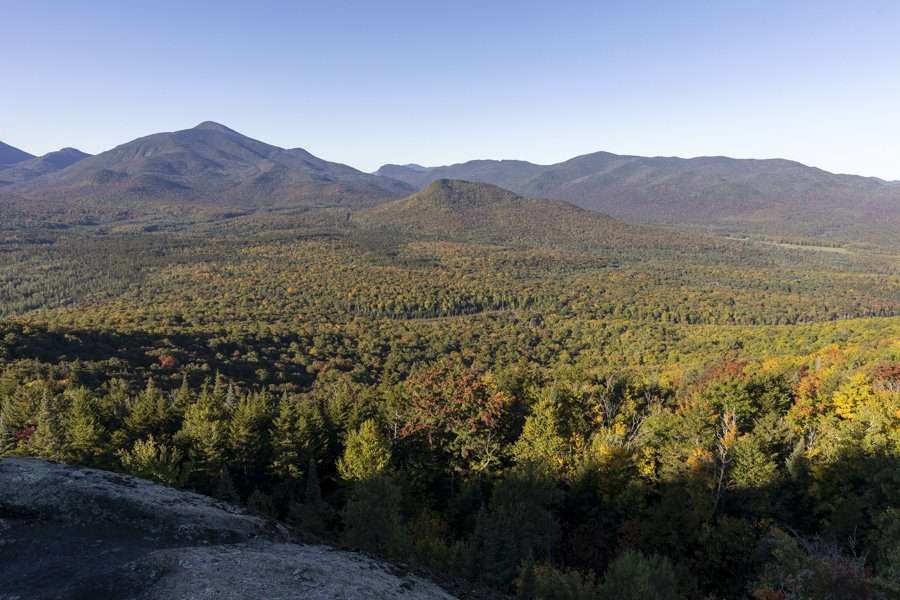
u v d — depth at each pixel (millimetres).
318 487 32375
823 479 30219
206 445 36375
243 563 12578
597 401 45000
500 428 40281
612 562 20656
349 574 13641
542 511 27047
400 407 42250
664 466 34656
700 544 27625
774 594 17266
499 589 22578
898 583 16328
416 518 31984
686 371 69625
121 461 33250
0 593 10633
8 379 56312
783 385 46906
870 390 40781
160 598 10594
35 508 13906
